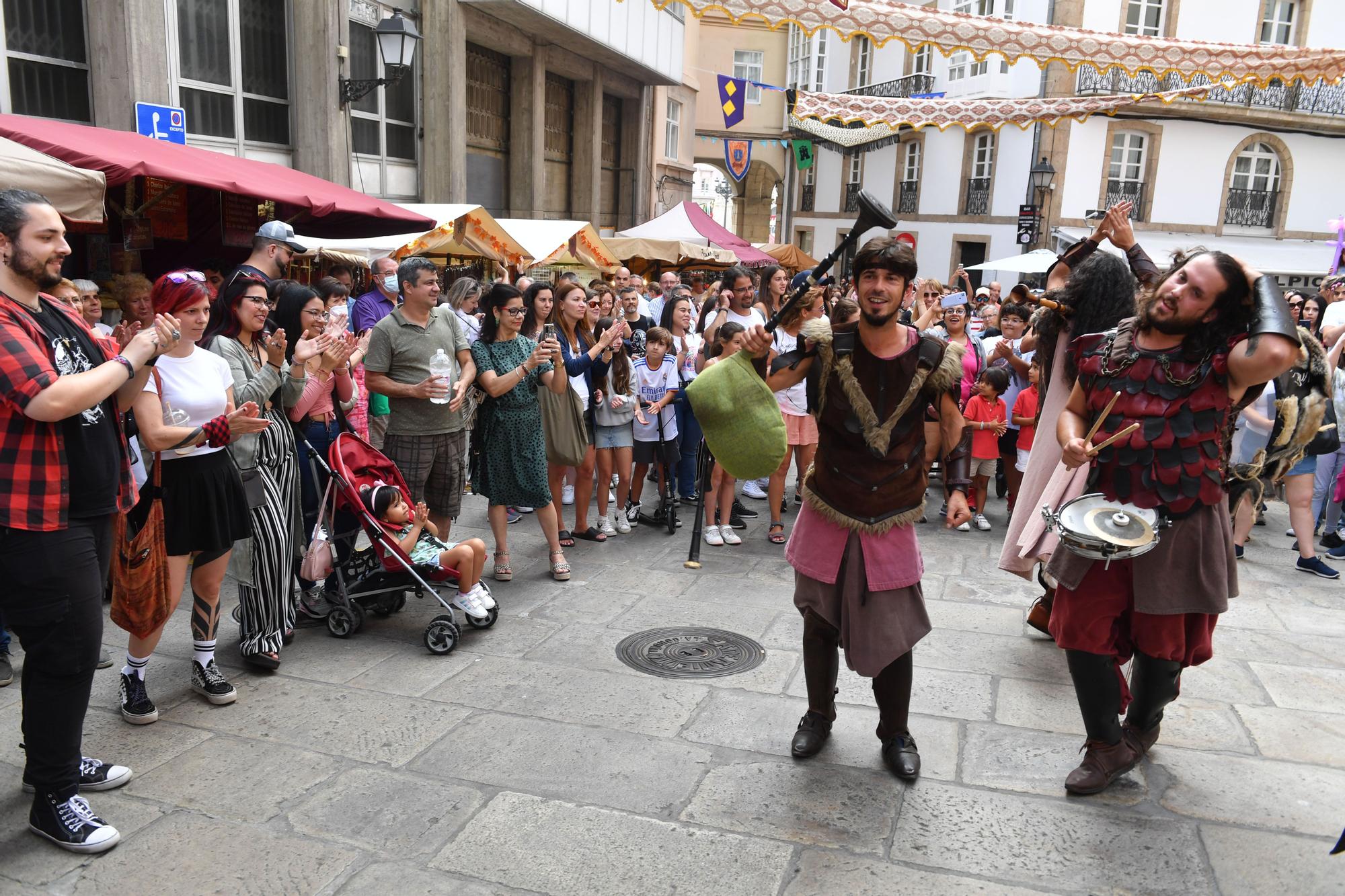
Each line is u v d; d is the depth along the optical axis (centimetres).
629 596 578
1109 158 2581
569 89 2020
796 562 362
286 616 458
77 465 308
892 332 340
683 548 688
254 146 1169
